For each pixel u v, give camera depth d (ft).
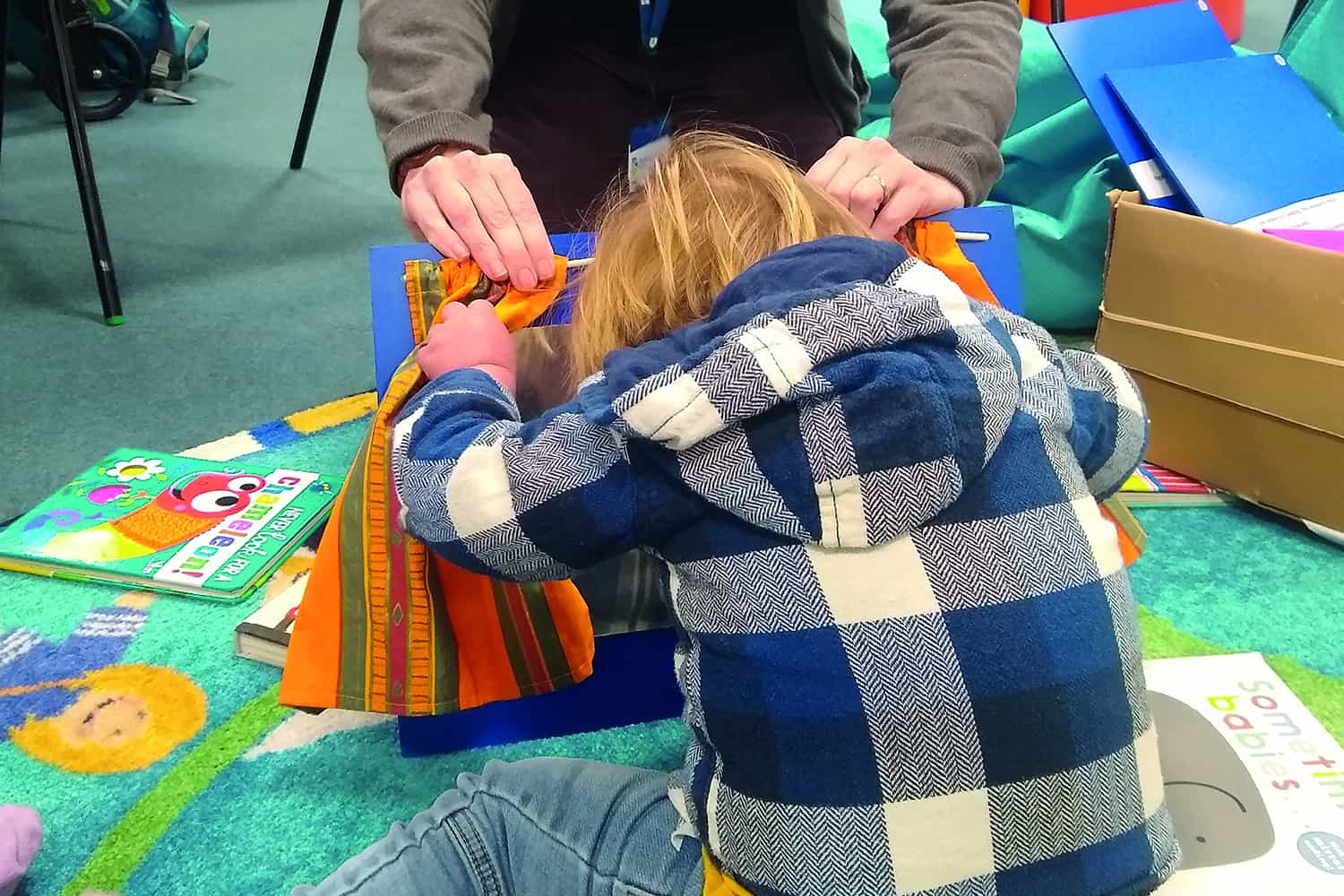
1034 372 1.97
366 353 4.78
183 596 3.30
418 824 2.25
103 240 4.86
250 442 4.06
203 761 2.75
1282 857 2.27
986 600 1.72
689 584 1.86
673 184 2.24
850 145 2.84
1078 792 1.73
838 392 1.66
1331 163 3.81
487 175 2.65
